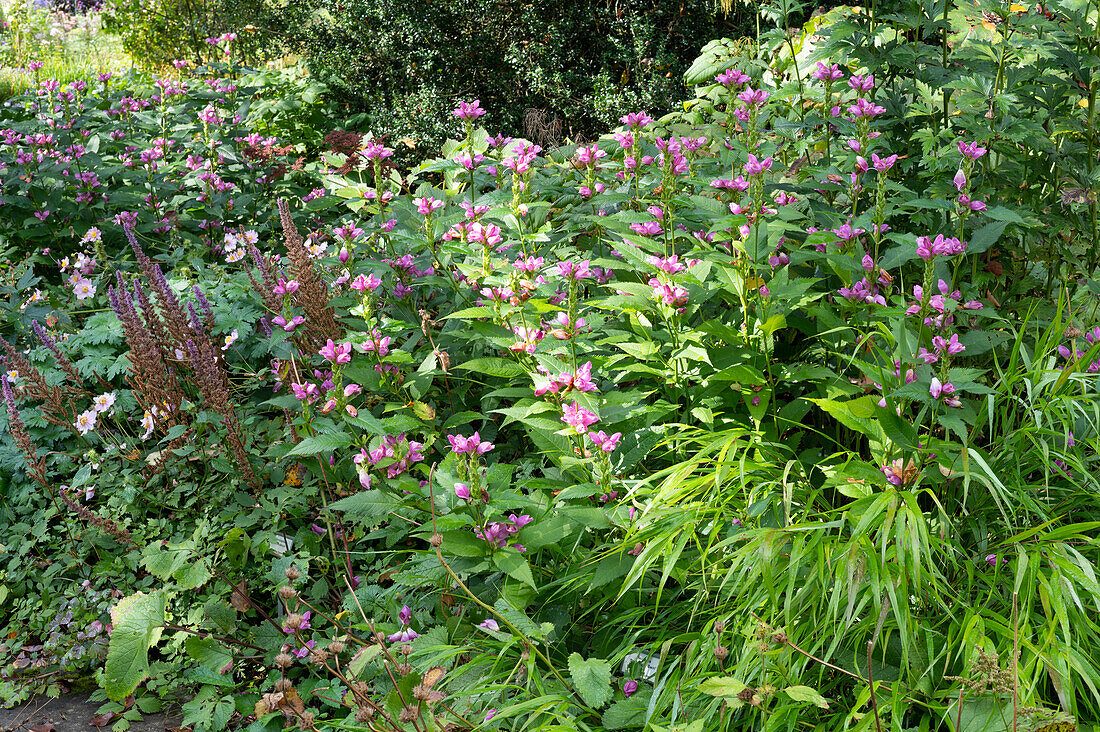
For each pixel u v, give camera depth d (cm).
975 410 290
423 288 387
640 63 999
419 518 284
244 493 332
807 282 289
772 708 219
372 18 1072
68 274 539
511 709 218
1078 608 218
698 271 300
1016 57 330
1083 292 322
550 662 241
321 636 284
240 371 409
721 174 408
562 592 275
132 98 779
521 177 381
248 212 596
